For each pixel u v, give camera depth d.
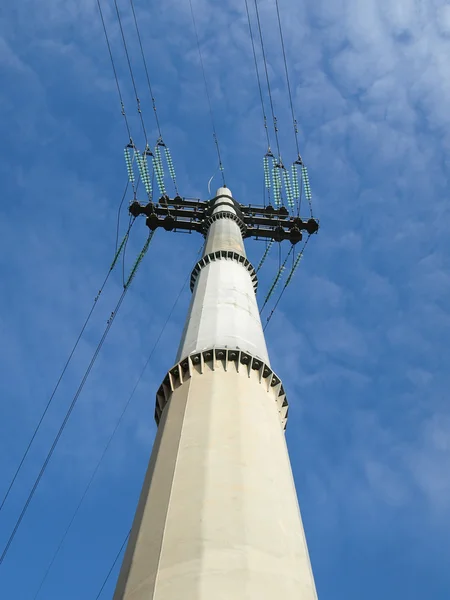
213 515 15.80
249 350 23.58
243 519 15.75
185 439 18.86
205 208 44.72
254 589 13.89
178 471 17.59
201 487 16.77
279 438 20.09
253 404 20.72
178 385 22.23
